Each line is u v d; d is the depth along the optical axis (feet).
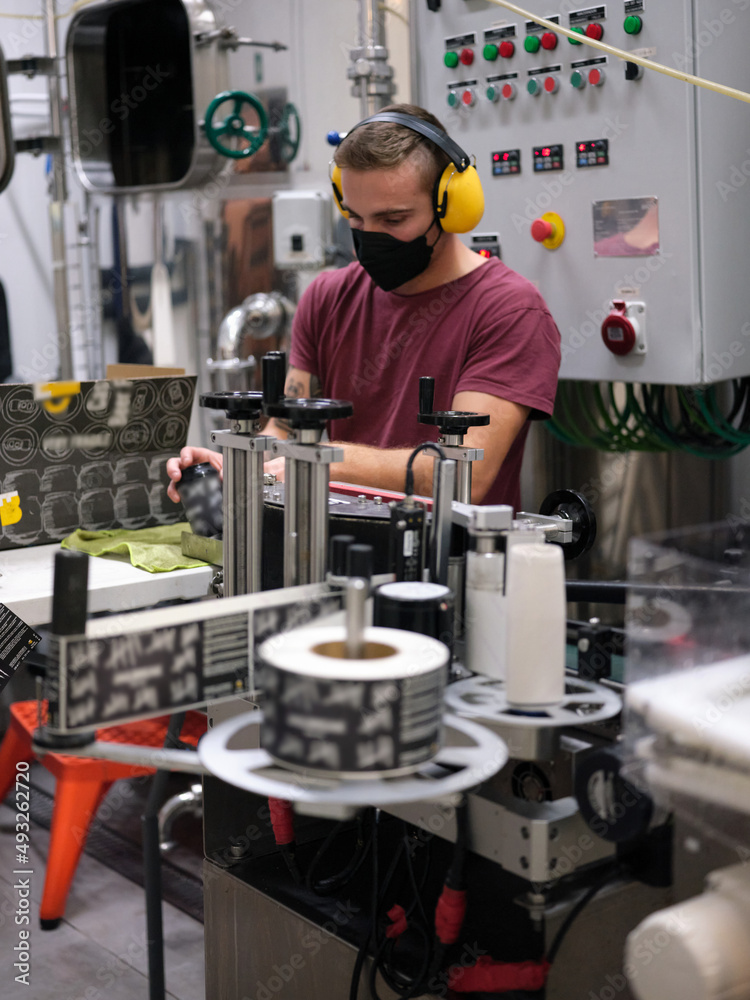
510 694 3.48
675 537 4.02
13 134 10.78
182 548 6.74
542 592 3.41
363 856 4.34
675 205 7.14
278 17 9.38
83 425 7.05
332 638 3.14
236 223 9.91
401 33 8.81
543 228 7.79
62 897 7.59
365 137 5.97
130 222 10.49
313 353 7.47
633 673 3.61
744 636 3.76
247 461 4.02
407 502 3.90
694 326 7.23
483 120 8.17
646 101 7.15
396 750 2.87
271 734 2.96
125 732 6.80
